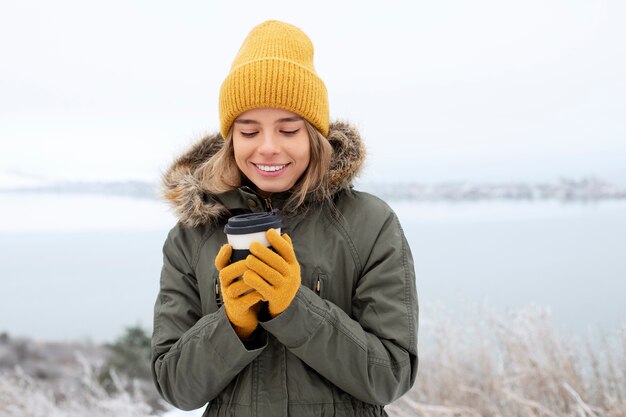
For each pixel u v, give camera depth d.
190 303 1.56
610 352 3.30
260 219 1.20
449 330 3.73
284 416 1.36
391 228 1.48
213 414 1.46
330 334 1.28
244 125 1.42
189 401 1.42
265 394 1.38
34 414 4.57
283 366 1.39
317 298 1.30
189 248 1.58
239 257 1.20
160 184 1.61
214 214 1.52
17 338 10.35
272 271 1.15
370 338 1.35
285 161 1.42
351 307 1.46
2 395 4.69
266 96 1.38
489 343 3.67
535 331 3.45
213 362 1.31
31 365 8.35
